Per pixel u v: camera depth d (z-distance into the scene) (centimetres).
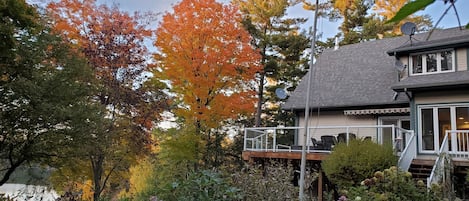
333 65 1739
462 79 1147
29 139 1061
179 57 1573
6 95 992
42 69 1104
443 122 1217
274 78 2398
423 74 1331
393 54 1416
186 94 1603
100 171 1452
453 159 1004
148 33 1570
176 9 1600
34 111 1013
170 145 1591
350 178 949
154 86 1630
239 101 1608
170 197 537
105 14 1519
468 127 1162
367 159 945
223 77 1655
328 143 1233
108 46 1495
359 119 1477
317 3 910
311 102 1537
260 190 629
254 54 1664
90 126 1144
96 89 1281
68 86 1108
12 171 1118
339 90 1552
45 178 1298
